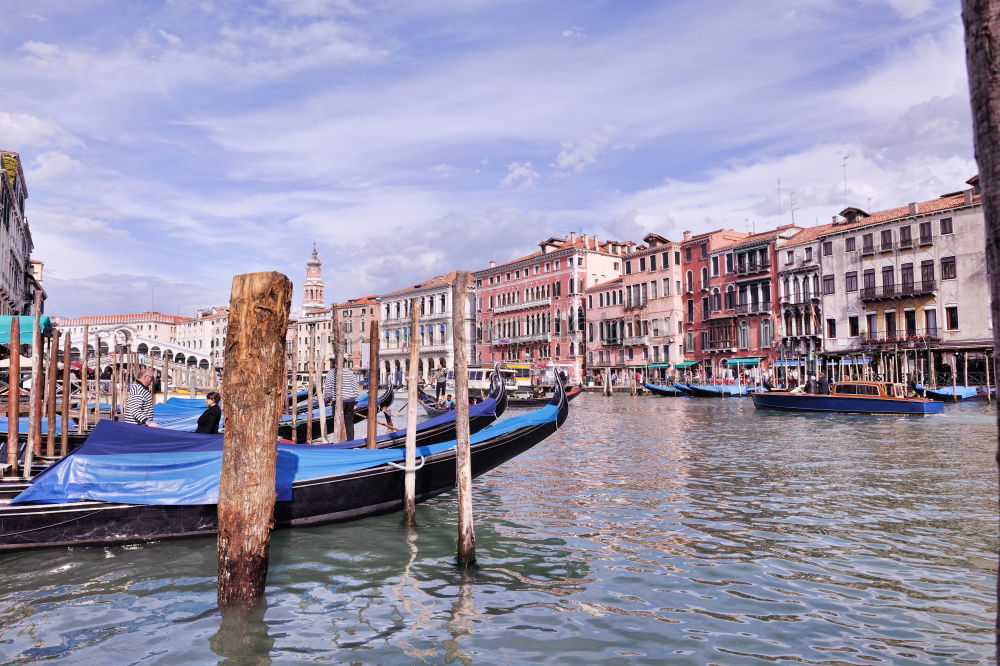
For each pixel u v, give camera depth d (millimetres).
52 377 9797
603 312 57906
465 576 6207
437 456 8773
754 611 5324
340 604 5508
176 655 4605
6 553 6781
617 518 8461
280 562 6625
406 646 4723
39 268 53625
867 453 14398
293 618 5215
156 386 32688
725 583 5977
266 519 5191
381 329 77750
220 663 4492
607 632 4938
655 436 18703
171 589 5859
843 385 27344
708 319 49594
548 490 10383
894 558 6676
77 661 4527
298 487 7809
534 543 7301
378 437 10547
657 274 53438
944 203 37469
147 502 7172
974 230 35594
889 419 23438
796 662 4453
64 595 5723
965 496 9609
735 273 47781
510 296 66188
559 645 4727
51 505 6910
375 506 8383
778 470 12195
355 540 7402
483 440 9188
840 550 6977
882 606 5414
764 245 45938
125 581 6070
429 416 26891
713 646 4699
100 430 7301
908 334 38344
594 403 37406
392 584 5996
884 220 39156
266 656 4582
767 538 7457
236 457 5098
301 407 17766
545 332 62281
